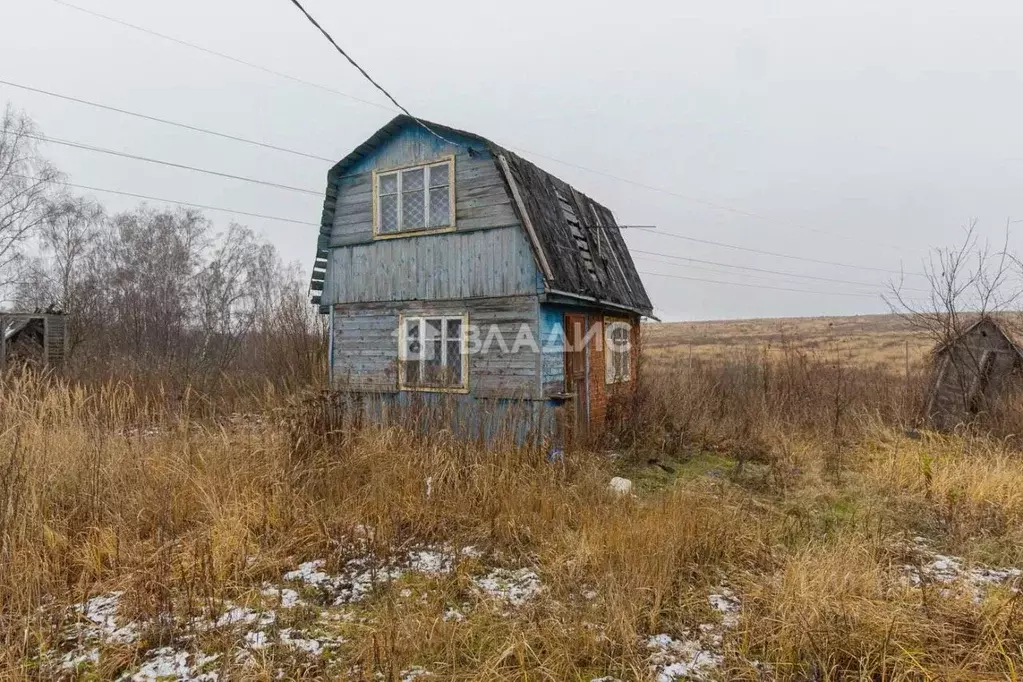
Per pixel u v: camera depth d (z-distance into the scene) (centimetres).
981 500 675
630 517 586
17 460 572
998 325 1088
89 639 390
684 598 450
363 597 459
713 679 353
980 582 488
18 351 1442
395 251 1074
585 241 1173
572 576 473
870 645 363
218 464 651
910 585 466
